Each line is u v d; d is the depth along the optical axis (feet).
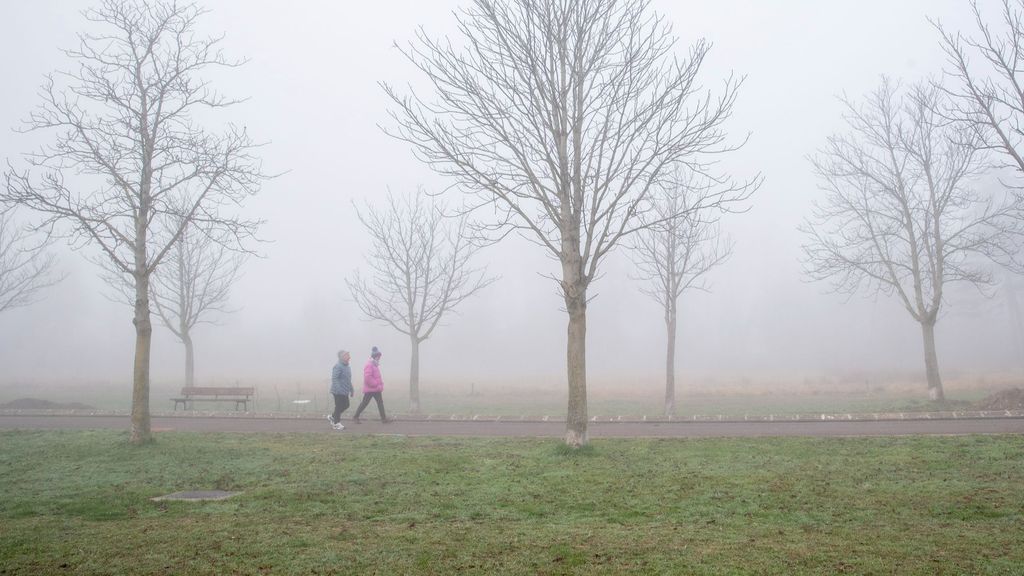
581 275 44.14
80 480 37.19
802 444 42.78
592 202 44.39
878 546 23.25
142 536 25.85
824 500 29.86
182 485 35.65
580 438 42.83
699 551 23.03
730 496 30.99
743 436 46.83
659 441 45.75
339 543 24.71
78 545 24.71
